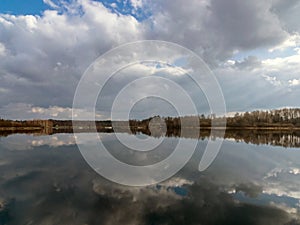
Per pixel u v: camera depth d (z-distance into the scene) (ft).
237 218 32.27
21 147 104.37
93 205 36.17
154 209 34.81
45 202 37.60
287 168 62.59
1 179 50.65
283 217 32.42
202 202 37.42
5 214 33.40
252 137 175.94
